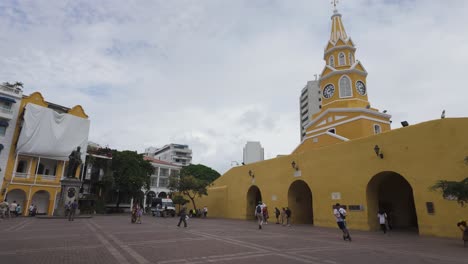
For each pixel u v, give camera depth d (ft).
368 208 62.64
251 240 42.70
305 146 107.55
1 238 40.75
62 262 25.66
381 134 61.72
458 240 44.34
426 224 51.16
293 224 82.33
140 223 76.43
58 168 126.72
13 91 118.21
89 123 137.39
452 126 50.08
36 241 38.47
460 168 47.83
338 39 114.32
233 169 118.93
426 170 52.44
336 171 71.36
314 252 32.27
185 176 134.10
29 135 115.55
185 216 66.59
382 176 62.69
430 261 27.50
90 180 146.51
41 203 123.24
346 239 44.78
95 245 35.63
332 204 70.85
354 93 106.52
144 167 158.61
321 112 114.32
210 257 28.60
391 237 48.55
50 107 131.44
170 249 33.24
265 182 97.55
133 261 26.40
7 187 110.52
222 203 122.52
